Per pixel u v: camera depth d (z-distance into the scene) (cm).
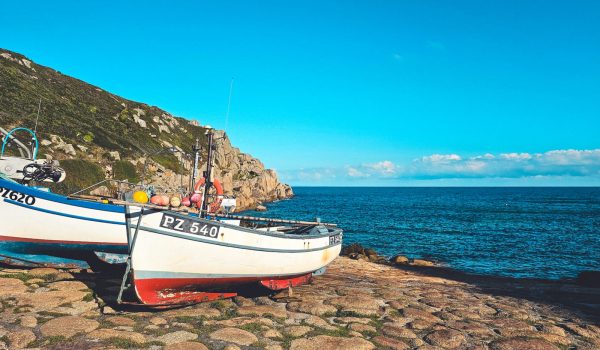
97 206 1172
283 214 6066
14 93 4991
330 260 1298
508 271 2214
